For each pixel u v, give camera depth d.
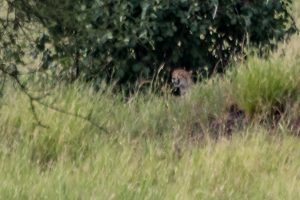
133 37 38.22
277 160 31.05
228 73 37.75
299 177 30.12
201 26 39.19
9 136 33.28
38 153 32.25
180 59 39.91
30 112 33.81
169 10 38.38
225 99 36.16
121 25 38.22
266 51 40.44
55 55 37.66
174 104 36.75
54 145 32.50
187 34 39.44
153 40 38.53
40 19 28.28
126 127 34.41
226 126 34.94
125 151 31.38
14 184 28.31
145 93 39.19
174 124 35.19
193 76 40.19
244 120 35.16
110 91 37.94
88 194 27.52
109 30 38.12
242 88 35.59
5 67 29.12
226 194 28.67
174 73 38.56
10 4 27.81
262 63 36.22
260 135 32.69
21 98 34.59
